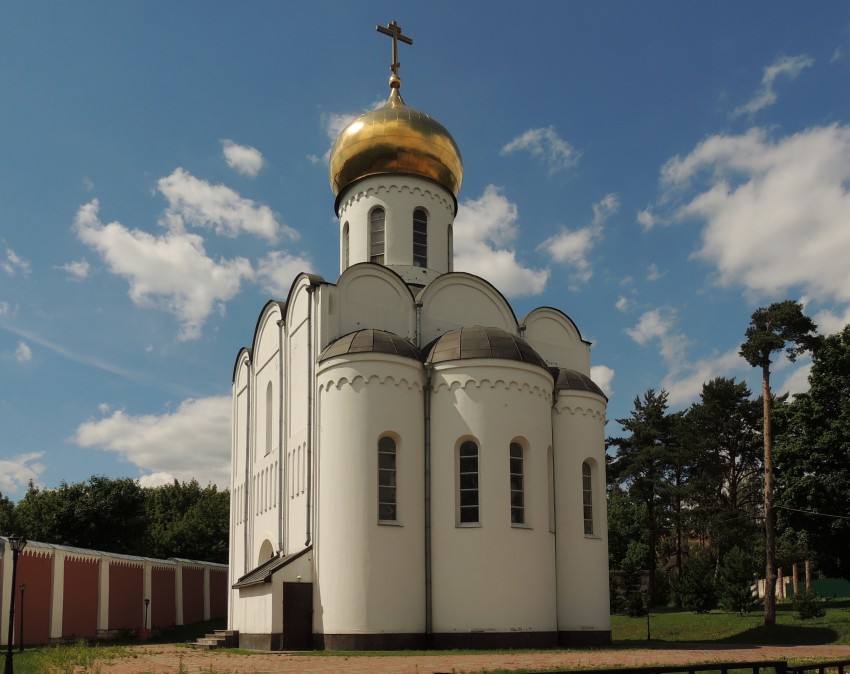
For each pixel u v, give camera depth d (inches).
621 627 1544.0
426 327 1232.2
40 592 1467.8
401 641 1013.2
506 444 1068.5
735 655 900.6
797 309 1517.0
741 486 2509.8
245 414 1496.1
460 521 1056.2
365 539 1024.9
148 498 3230.8
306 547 1068.5
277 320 1330.0
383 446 1065.5
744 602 1731.1
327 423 1074.7
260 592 1083.3
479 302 1293.1
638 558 2667.3
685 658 840.3
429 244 1375.5
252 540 1387.8
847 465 1606.8
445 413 1083.3
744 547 2321.6
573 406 1221.1
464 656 876.0
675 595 2065.7
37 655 1045.2
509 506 1056.2
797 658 864.9
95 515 2295.8
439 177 1393.9
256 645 1081.4
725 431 2475.4
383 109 1407.5
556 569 1162.0
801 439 1660.9
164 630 1867.6
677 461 2326.5
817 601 1521.9
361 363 1067.3
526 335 1326.3
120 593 1716.3
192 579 2034.9
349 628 1006.4
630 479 2333.9
